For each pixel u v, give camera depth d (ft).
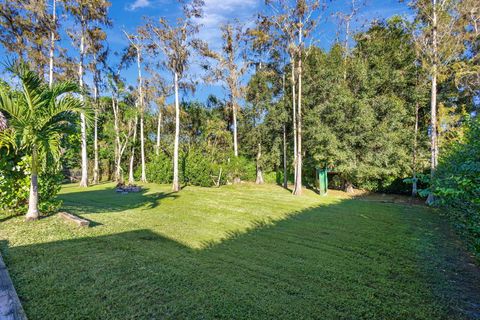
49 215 17.62
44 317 7.02
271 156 57.52
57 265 10.30
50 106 15.21
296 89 49.62
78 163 68.03
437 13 33.04
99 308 7.59
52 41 44.73
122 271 10.11
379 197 41.73
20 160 16.69
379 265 11.80
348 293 9.09
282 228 18.40
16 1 39.86
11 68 14.26
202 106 74.33
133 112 65.67
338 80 45.88
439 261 12.42
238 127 65.92
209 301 8.23
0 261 10.19
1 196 16.14
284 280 9.96
